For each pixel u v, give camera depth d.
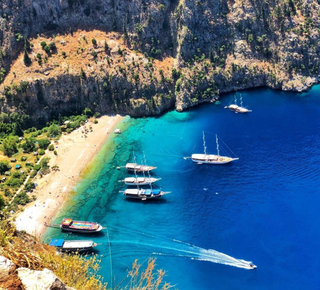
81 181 162.00
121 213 146.12
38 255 40.06
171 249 129.12
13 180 156.88
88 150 179.38
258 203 145.12
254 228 134.62
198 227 137.12
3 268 33.22
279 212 140.12
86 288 42.09
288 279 116.19
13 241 43.34
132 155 177.25
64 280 40.53
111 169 169.00
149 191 152.38
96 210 147.88
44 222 141.75
